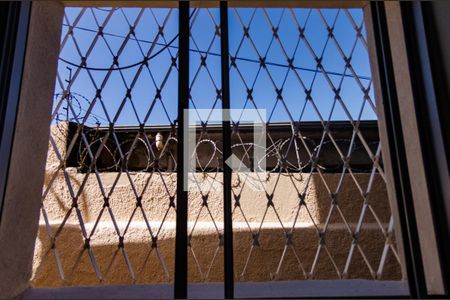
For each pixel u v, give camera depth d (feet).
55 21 3.60
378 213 5.59
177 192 2.68
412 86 2.82
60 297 2.95
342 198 5.77
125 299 2.89
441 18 2.65
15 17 2.80
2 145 2.61
